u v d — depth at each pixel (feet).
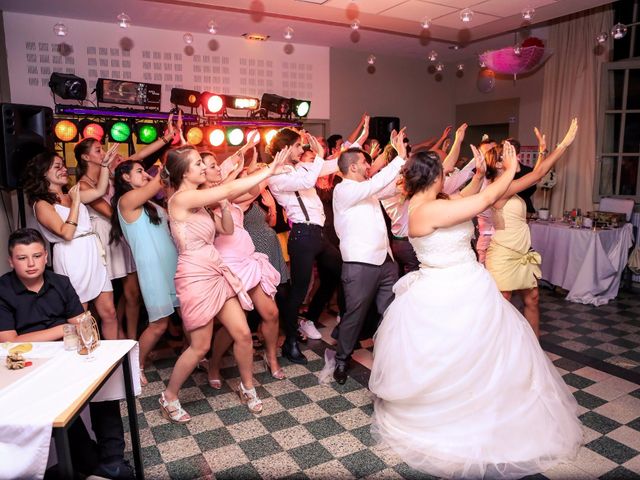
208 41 18.83
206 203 7.80
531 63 17.51
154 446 8.06
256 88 20.01
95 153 10.66
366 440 8.14
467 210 7.12
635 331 12.97
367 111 22.86
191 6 15.14
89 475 6.97
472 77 24.09
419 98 24.25
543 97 20.06
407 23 17.30
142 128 15.05
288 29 15.11
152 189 9.20
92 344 6.31
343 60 21.84
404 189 8.12
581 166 18.88
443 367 7.52
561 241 16.19
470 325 7.47
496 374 7.48
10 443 4.82
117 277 11.04
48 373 5.76
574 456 7.48
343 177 9.75
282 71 20.47
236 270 9.32
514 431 7.39
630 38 17.29
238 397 9.67
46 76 16.37
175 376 8.61
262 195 12.57
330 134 22.02
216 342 9.77
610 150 18.38
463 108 24.76
